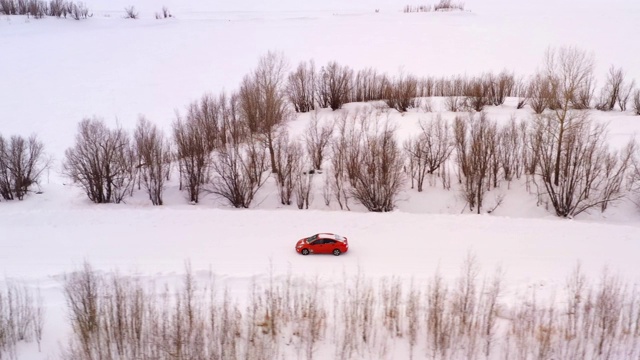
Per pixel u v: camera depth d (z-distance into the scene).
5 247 30.58
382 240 32.03
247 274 26.47
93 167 43.38
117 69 101.50
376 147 41.88
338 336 20.34
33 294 24.20
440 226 33.62
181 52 113.56
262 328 20.70
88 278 21.22
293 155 44.31
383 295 21.89
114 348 19.56
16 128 71.38
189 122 54.66
